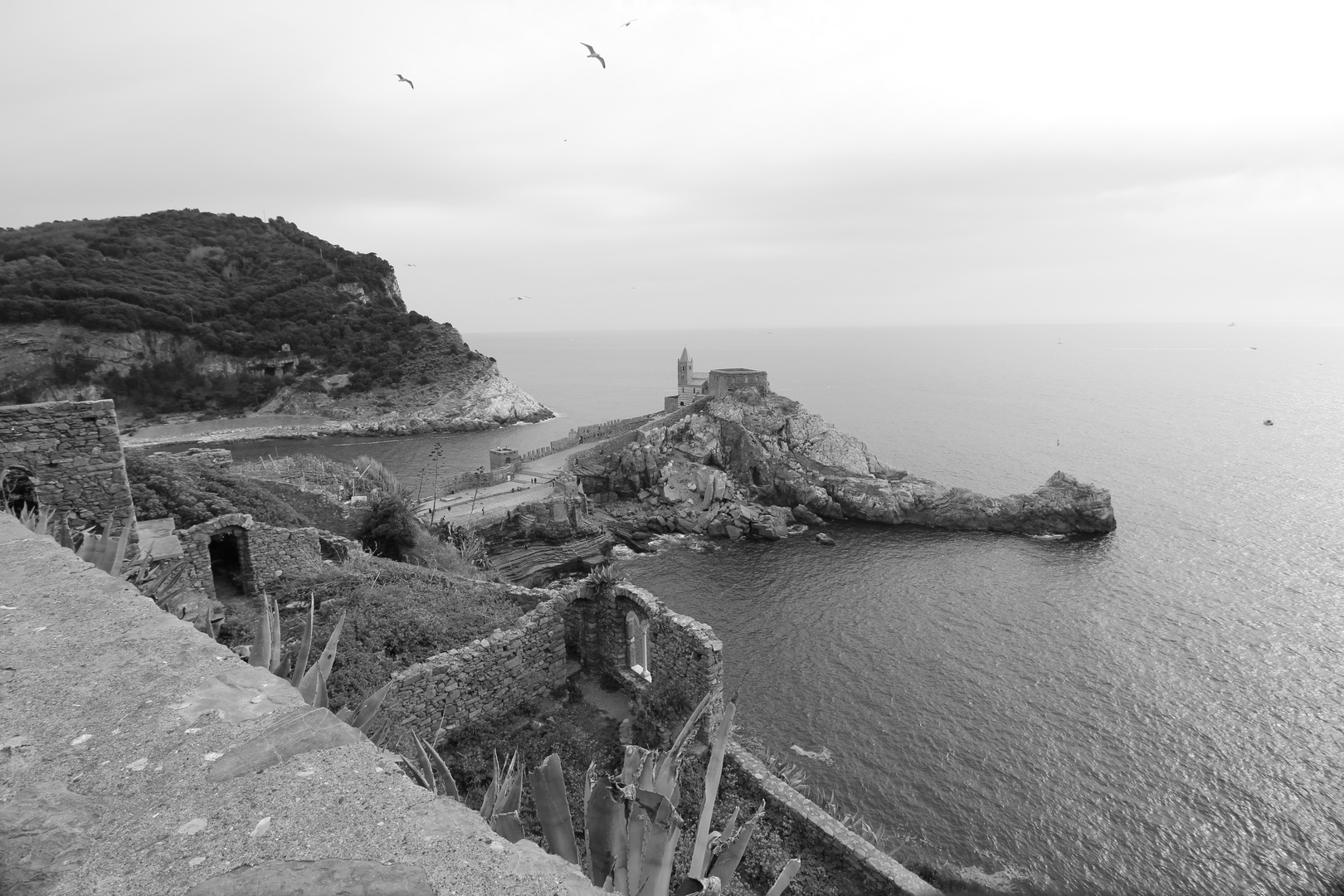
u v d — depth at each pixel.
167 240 170.88
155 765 3.94
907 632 53.53
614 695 19.39
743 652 50.62
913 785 36.72
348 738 4.36
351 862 3.30
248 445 127.56
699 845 5.87
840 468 89.25
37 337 128.00
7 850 3.23
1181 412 164.38
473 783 15.86
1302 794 36.12
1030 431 139.25
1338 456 111.62
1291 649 50.03
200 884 3.11
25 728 4.21
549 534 71.12
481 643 17.70
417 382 154.38
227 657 5.25
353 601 21.67
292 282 168.00
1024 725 41.78
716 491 83.12
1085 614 56.19
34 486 17.12
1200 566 65.44
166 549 19.97
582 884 3.37
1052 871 31.55
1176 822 34.41
